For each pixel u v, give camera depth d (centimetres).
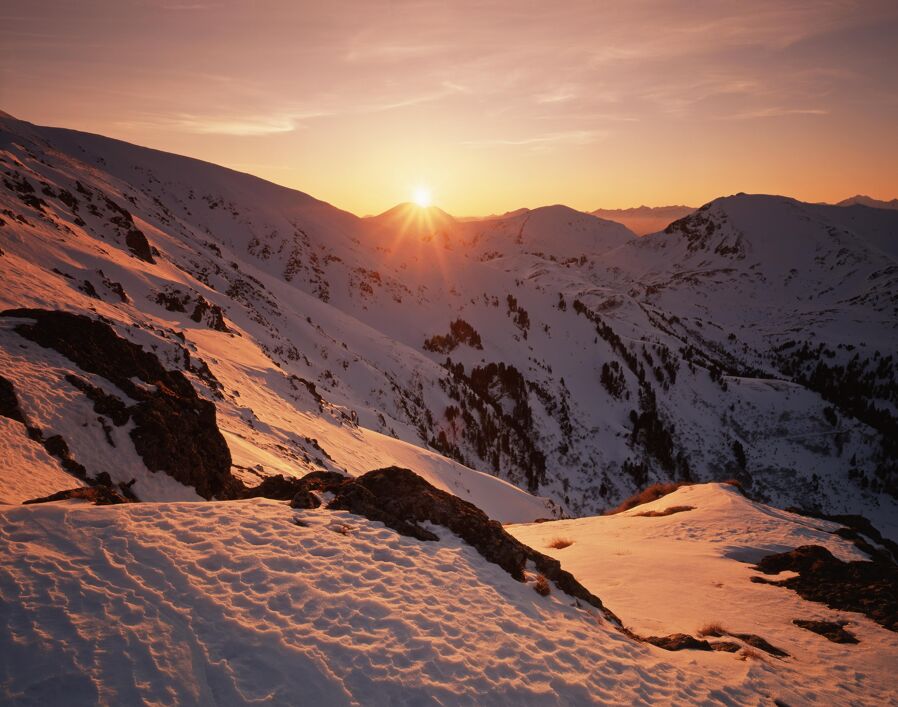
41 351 1931
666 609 1528
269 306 11400
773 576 1869
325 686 730
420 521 1358
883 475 15438
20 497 1264
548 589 1227
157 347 3781
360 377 11169
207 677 707
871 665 1223
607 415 17438
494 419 14788
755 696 995
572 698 841
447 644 872
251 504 1259
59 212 6888
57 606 755
